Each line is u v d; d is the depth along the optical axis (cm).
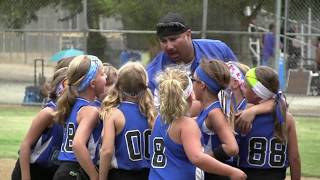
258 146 976
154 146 895
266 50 3241
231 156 909
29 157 1027
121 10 3478
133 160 941
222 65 931
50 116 1019
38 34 3644
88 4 3509
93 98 995
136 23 3469
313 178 1750
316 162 1956
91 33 3409
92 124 959
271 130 973
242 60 3297
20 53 3697
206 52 1094
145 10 3441
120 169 944
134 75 946
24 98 3344
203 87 928
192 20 3369
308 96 3191
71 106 984
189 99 911
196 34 3275
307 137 2427
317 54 3325
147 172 953
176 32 1051
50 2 3591
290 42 3344
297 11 3334
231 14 3359
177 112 866
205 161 841
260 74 977
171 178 866
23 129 2520
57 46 3606
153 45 3362
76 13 3562
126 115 944
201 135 898
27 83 3697
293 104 3152
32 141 1029
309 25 3331
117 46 3425
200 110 943
